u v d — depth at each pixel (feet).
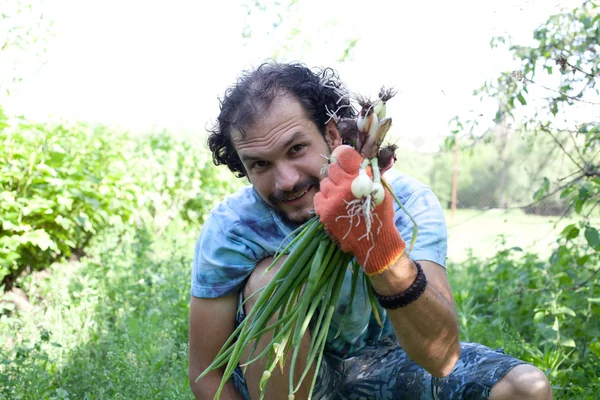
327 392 7.62
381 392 7.67
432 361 6.56
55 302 15.17
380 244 5.96
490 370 6.82
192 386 8.13
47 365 11.45
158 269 17.78
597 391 10.33
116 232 21.33
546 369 10.78
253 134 6.78
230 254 7.71
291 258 6.37
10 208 17.58
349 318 7.64
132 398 10.18
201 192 28.45
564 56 11.54
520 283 14.79
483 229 38.78
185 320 13.93
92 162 21.40
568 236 12.93
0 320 13.71
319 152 6.95
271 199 7.13
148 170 25.96
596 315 12.51
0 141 17.75
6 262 16.55
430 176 44.98
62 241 19.35
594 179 12.01
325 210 5.96
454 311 6.78
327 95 7.11
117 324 13.85
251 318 7.25
